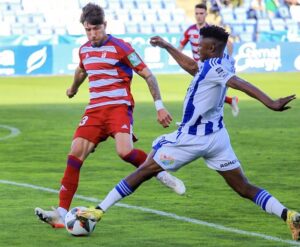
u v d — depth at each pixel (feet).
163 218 53.88
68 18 227.40
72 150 51.11
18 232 49.24
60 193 50.83
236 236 48.47
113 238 47.75
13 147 91.40
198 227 51.06
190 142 45.73
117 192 46.83
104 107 51.29
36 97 154.61
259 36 238.27
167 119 49.90
